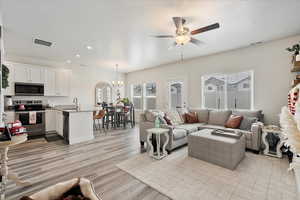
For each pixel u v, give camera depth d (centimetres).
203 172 233
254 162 265
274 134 310
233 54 423
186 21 264
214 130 318
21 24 271
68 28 288
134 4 215
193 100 515
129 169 244
